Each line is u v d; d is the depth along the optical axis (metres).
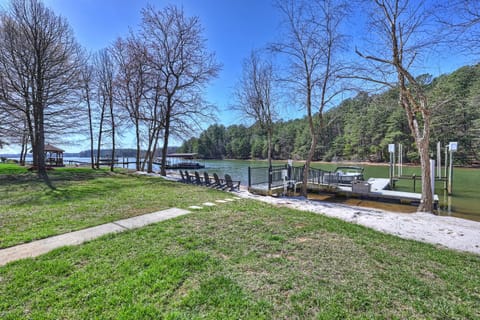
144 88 16.91
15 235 3.83
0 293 2.26
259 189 9.79
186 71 16.17
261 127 19.98
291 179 11.50
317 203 7.97
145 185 10.54
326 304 2.21
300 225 4.76
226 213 5.56
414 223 5.55
